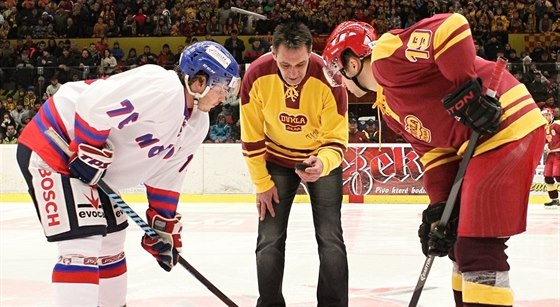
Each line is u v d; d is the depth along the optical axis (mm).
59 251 2277
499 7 14484
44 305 3553
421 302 3564
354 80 2512
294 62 2611
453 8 14289
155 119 2340
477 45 13312
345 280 2959
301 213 8281
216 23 14539
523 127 2131
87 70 11148
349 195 9977
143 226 2523
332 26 14266
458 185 2182
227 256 5199
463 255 2109
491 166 2094
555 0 14711
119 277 2600
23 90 11148
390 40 2180
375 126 10031
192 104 2502
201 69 2438
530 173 2143
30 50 13891
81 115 2254
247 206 9391
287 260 4953
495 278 2076
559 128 9086
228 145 9992
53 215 2256
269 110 2898
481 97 2047
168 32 14555
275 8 14523
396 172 9859
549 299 3623
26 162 2350
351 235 6371
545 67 10047
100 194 2510
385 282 4137
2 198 10328
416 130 2352
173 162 2645
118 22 14977
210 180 10039
